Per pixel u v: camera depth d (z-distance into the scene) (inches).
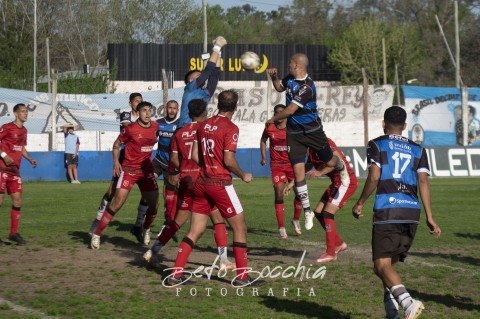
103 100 4005.9
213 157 1098.7
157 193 1492.4
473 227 1886.1
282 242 1614.2
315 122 1318.9
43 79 6245.1
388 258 856.9
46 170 3663.9
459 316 956.0
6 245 1497.3
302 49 6550.2
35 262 1302.9
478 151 4163.4
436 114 4451.3
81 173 3727.9
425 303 1023.6
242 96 4439.0
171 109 1593.3
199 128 1107.9
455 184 3489.2
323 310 972.6
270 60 6205.7
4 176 1489.9
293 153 1338.6
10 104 3826.3
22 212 2186.3
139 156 1441.9
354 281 1171.9
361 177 3912.4
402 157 871.7
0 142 1492.4
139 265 1282.0
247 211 2289.6
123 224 1908.2
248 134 4453.7
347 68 6732.3
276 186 1647.4
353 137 4655.5
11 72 5812.0
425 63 7751.0
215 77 1375.5
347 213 2208.4
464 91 4335.6
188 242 1120.8
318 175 1312.7
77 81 5251.0
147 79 5949.8
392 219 853.8
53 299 1012.5
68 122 3959.2
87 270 1230.3
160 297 1040.2
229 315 936.9
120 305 984.9
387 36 7042.3
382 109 4606.3
